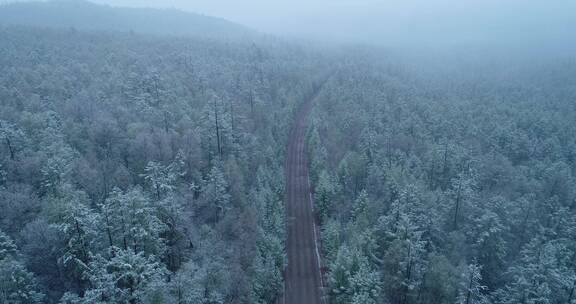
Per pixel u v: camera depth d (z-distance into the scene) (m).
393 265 58.62
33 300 39.56
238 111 103.25
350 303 52.66
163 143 71.19
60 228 42.62
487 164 102.56
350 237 66.81
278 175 94.56
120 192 46.75
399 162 100.19
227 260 53.31
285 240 77.94
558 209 82.00
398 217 66.56
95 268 38.94
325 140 114.62
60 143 64.00
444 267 57.38
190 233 54.28
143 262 40.12
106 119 76.62
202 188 65.50
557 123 150.38
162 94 101.69
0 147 60.34
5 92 88.00
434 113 141.75
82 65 126.62
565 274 58.19
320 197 83.31
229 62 169.88
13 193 50.78
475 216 76.06
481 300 58.06
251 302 51.97
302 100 164.75
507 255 73.06
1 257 42.16
